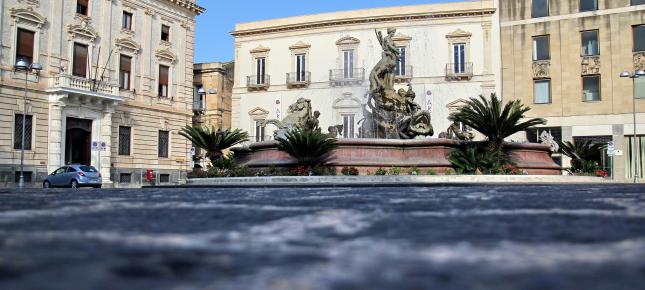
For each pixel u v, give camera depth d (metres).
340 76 45.34
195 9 42.34
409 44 43.75
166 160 39.31
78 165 28.00
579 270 1.85
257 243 2.55
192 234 2.92
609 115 37.91
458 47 42.81
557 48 39.69
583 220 3.62
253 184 16.78
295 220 3.72
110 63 35.16
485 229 3.11
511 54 41.22
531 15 40.75
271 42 47.91
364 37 45.00
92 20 34.03
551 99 39.78
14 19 29.58
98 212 4.45
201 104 51.38
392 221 3.63
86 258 2.12
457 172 17.56
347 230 3.10
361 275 1.77
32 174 30.20
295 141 17.70
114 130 35.34
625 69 37.56
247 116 48.34
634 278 1.72
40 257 2.15
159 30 39.31
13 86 29.36
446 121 42.66
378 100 19.84
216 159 21.42
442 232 2.98
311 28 46.47
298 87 46.56
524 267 1.91
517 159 19.03
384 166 17.75
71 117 32.41
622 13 37.78
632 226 3.23
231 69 53.53
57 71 31.69
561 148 24.56
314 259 2.09
